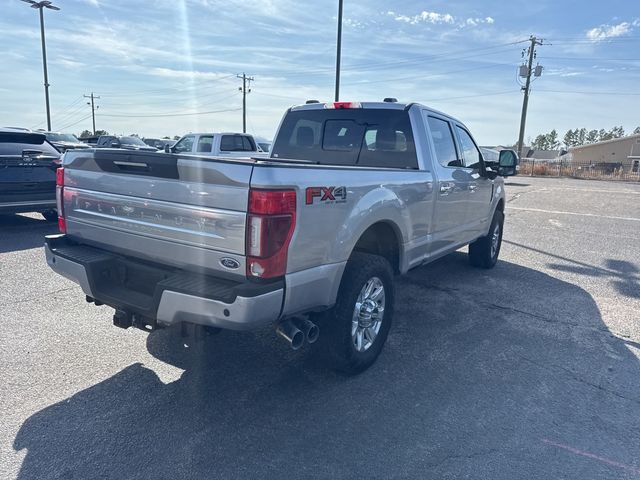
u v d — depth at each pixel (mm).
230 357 4016
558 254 8359
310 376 3738
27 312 4844
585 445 2961
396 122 4824
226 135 14742
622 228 11227
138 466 2662
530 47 38031
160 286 2975
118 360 3893
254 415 3186
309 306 3172
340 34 16594
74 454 2744
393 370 3873
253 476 2609
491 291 6047
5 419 3055
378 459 2777
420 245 4598
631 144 66125
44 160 8484
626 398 3529
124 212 3365
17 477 2549
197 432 2984
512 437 3021
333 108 5215
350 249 3406
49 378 3580
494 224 6988
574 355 4230
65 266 3590
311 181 2986
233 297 2736
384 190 3785
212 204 2877
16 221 9875
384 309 3939
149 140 32969
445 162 5176
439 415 3242
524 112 39031
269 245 2758
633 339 4609
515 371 3906
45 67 29281
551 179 34125
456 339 4516
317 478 2611
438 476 2652
